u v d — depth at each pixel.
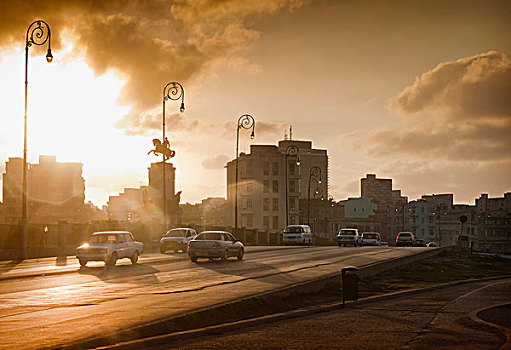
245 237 70.56
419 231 141.00
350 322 14.84
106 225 52.25
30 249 40.28
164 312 15.40
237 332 13.23
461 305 18.62
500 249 131.00
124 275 27.12
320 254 44.81
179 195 73.69
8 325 13.45
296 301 19.23
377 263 31.69
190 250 36.06
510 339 11.80
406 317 15.77
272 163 118.75
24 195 39.38
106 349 10.94
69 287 21.97
